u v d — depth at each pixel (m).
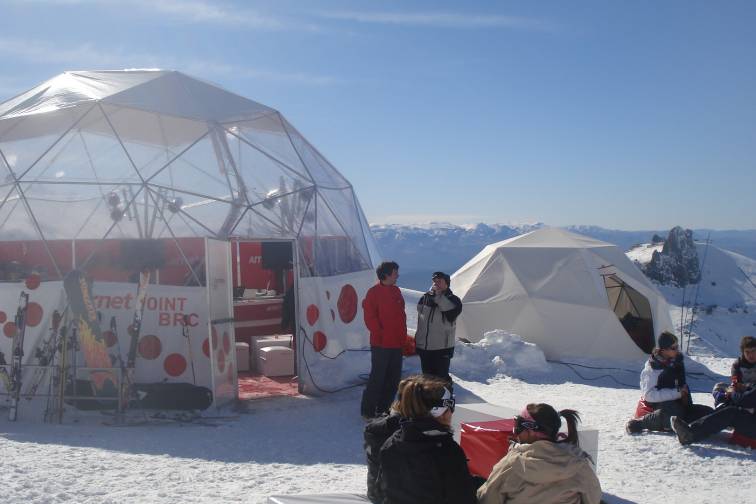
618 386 12.70
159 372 9.66
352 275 12.62
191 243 10.11
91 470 6.38
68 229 10.27
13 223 10.35
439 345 9.28
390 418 4.68
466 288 15.74
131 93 11.77
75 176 10.77
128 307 9.71
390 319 8.98
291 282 14.55
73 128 11.20
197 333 9.80
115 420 8.77
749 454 7.41
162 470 6.54
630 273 15.81
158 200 10.69
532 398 10.94
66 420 8.85
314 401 10.20
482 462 5.52
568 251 15.65
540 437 4.25
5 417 9.00
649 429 8.28
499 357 13.31
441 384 4.05
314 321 11.24
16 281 9.86
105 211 10.48
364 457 7.47
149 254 9.89
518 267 15.51
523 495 4.12
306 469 6.83
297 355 10.79
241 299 14.30
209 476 6.41
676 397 8.11
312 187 12.52
